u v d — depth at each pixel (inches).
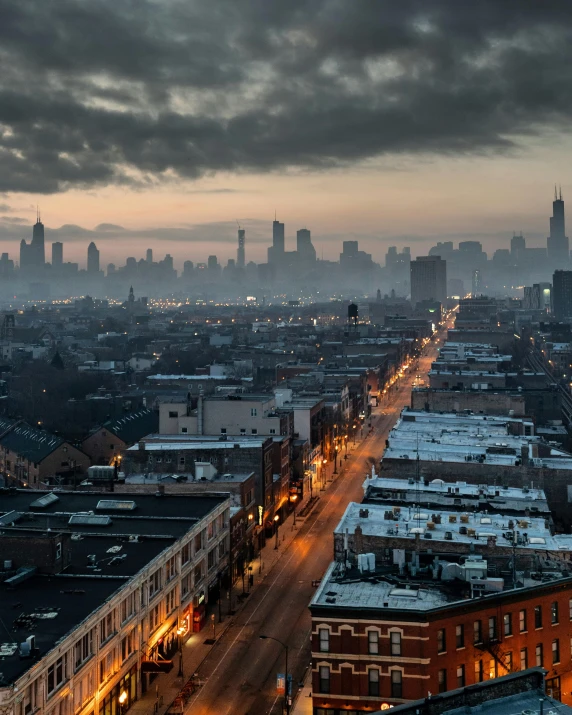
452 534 3966.5
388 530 4030.5
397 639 3221.0
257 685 3752.5
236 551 5182.1
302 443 7293.3
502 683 2380.7
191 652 4111.7
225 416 6998.0
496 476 5295.3
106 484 5536.4
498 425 7180.1
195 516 4697.3
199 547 4562.0
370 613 3230.8
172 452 5900.6
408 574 3609.7
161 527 4485.7
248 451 5807.1
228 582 5019.7
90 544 4163.4
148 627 3804.1
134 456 5930.1
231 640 4242.1
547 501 5093.5
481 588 3395.7
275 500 6205.7
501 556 3735.2
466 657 3248.0
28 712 2773.1
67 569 3796.8
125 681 3535.9
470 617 3260.3
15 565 3688.5
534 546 3806.6
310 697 3617.1
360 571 3673.7
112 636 3405.5
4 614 3245.6
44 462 7332.7
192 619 4360.2
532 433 7421.3
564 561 3659.0
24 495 5137.8
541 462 5546.3
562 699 3430.1
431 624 3186.5
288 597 4832.7
